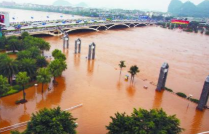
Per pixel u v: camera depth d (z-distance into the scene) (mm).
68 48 118688
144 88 71375
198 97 70625
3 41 98875
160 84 68812
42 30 146375
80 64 91312
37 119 34812
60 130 33250
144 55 122688
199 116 56406
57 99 57344
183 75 92938
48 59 93250
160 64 106688
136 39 180375
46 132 32625
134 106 57844
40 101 55531
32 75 65125
